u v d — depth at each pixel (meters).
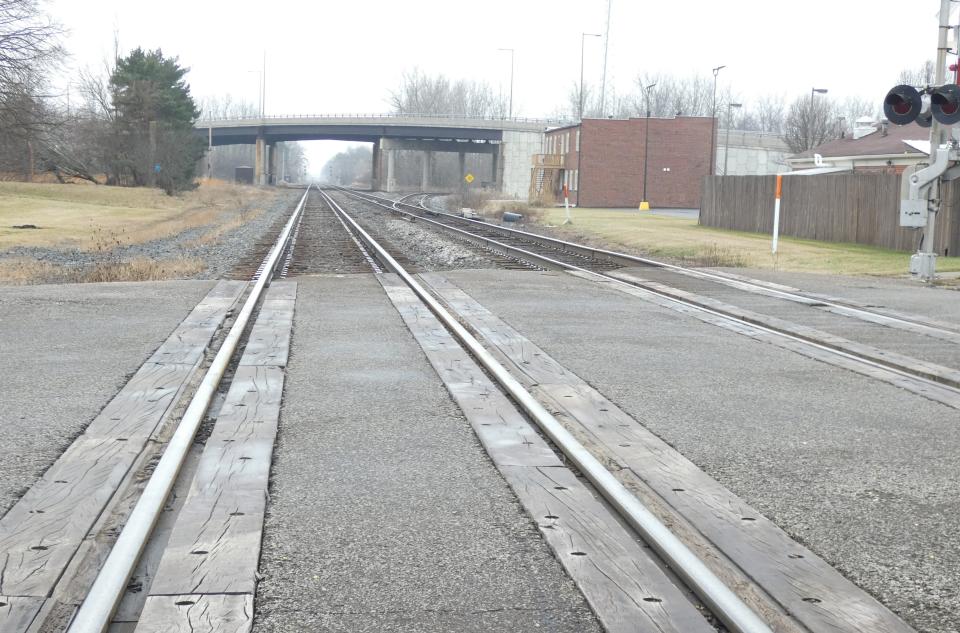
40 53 52.50
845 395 7.52
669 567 4.03
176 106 86.69
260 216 47.34
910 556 4.18
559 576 3.91
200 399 6.82
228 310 12.16
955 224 22.92
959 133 17.67
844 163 46.12
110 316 11.56
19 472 5.24
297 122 130.50
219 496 4.81
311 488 5.04
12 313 11.77
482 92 181.25
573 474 5.30
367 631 3.43
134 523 4.29
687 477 5.27
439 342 9.70
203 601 3.60
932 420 6.71
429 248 24.67
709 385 7.84
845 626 3.48
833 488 5.12
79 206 56.16
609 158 78.81
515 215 44.94
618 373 8.29
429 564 4.03
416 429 6.28
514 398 7.10
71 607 3.59
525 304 13.12
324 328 10.68
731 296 14.48
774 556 4.13
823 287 15.85
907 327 11.38
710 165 79.56
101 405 6.88
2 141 57.97
